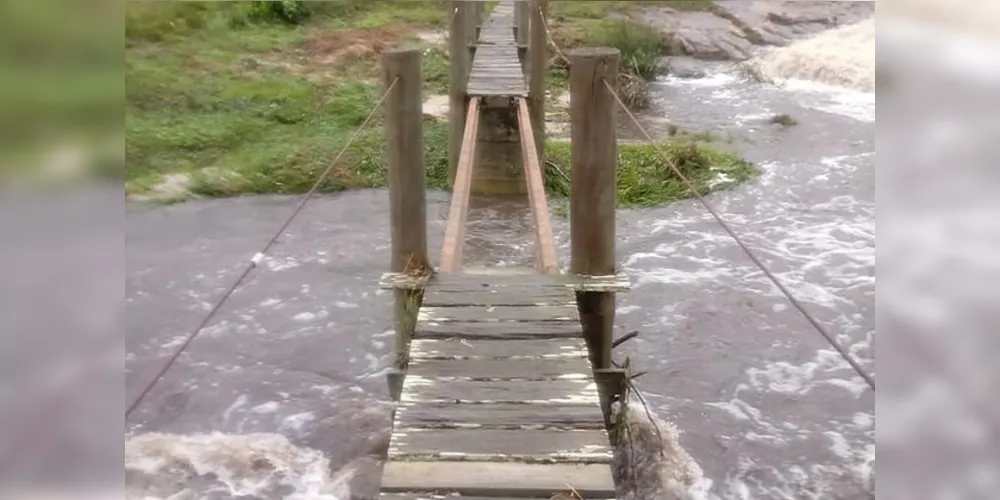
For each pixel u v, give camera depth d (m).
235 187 9.52
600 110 3.87
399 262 4.19
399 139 4.07
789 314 6.73
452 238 4.36
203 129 10.77
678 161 10.02
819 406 5.50
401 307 4.19
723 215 8.84
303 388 5.74
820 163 10.61
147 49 12.80
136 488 4.63
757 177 9.97
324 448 5.08
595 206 3.99
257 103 11.76
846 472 4.84
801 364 6.01
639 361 6.04
